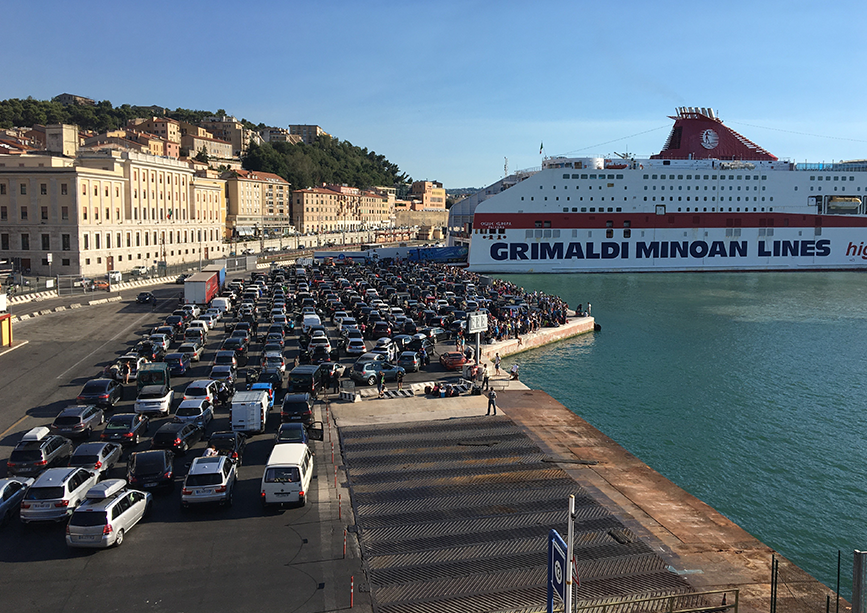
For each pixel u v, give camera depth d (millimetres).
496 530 22625
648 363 58188
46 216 88250
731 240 125875
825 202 126562
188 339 50062
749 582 19984
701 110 127438
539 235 122312
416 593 18375
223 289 83688
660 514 24672
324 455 29672
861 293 103438
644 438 39688
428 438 32281
